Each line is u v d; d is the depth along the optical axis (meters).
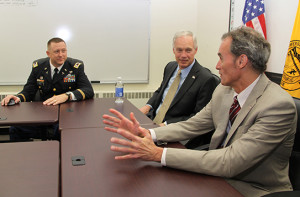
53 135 2.27
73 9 3.16
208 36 3.34
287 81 2.06
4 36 3.06
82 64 2.49
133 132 1.23
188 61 2.14
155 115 2.44
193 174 1.00
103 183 0.90
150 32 3.46
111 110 1.24
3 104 1.98
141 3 3.35
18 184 0.88
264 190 1.15
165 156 1.03
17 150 1.16
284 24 2.21
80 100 2.23
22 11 3.04
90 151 1.16
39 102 2.12
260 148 1.03
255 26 2.39
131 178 0.94
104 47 3.33
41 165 1.02
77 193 0.84
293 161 1.21
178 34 2.16
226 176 1.01
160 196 0.84
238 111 1.25
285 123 1.06
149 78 3.58
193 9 3.57
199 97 2.09
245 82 1.19
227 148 1.08
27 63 3.16
